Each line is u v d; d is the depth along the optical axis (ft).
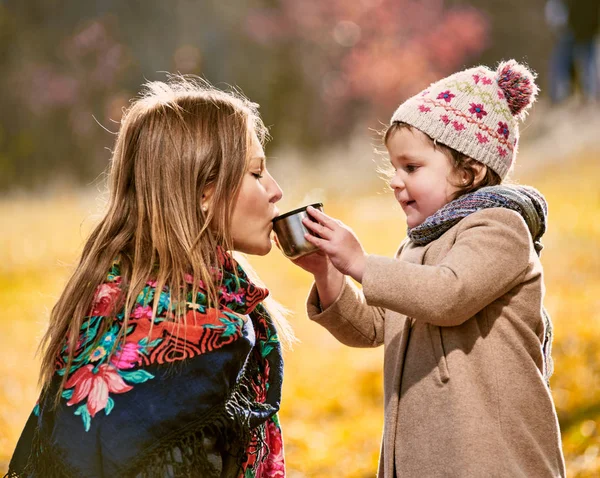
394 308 8.61
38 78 93.35
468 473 8.29
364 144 63.87
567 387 18.69
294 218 8.91
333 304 9.84
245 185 8.71
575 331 21.35
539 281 9.20
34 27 99.35
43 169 89.25
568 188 40.01
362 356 24.72
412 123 9.40
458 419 8.49
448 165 9.37
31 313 30.89
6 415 20.03
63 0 100.37
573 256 28.68
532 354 8.98
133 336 7.93
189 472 7.64
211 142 8.59
